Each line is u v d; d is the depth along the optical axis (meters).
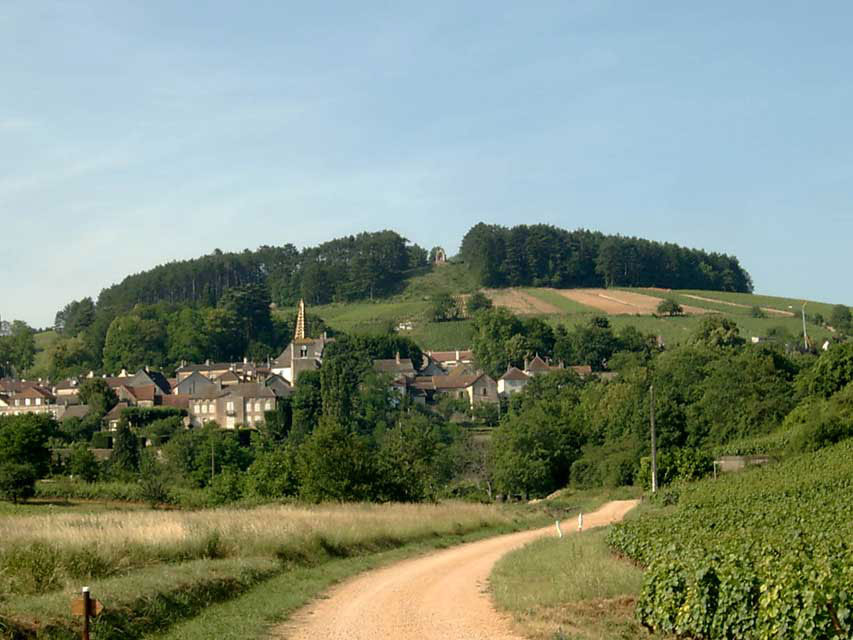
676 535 34.31
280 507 56.44
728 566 22.55
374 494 67.38
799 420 90.38
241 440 150.62
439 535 52.41
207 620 23.52
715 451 86.00
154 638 21.09
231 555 34.53
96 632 20.06
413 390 186.88
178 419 161.88
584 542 41.56
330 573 34.91
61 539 28.80
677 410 101.44
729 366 107.56
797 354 149.50
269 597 27.83
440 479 103.19
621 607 25.53
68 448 139.38
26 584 23.58
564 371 173.88
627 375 133.25
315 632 22.72
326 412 152.38
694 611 22.27
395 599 28.83
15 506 75.19
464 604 27.66
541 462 100.19
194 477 110.38
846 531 31.38
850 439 71.69
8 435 98.44
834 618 19.09
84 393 184.50
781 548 26.48
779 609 20.17
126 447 125.50
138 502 86.00
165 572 27.23
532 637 21.97
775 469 63.12
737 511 42.69
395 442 83.56
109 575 26.31
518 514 67.75
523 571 33.84
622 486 95.44
